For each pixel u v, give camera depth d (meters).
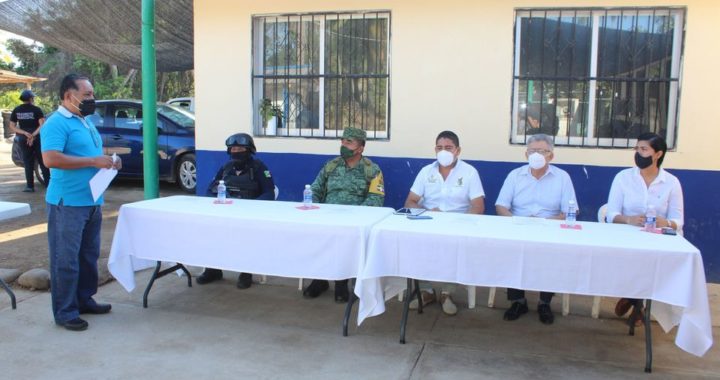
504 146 4.59
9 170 11.37
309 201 3.90
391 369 3.00
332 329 3.54
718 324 3.63
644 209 3.57
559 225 3.38
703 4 4.19
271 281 4.51
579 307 3.97
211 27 5.16
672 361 3.13
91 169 3.43
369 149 4.87
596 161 4.45
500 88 4.54
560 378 2.92
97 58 7.66
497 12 4.48
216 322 3.64
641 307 3.40
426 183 4.11
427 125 4.72
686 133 4.31
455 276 3.12
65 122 3.32
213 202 4.05
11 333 3.41
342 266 3.30
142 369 2.97
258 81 5.18
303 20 5.01
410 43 4.68
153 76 4.94
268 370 2.98
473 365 3.06
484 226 3.32
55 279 3.44
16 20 6.34
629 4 4.31
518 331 3.54
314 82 5.06
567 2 4.38
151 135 4.97
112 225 6.39
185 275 4.59
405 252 3.16
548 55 4.54
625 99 4.48
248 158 4.43
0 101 23.86
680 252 2.81
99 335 3.40
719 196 4.30
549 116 4.59
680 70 4.30
